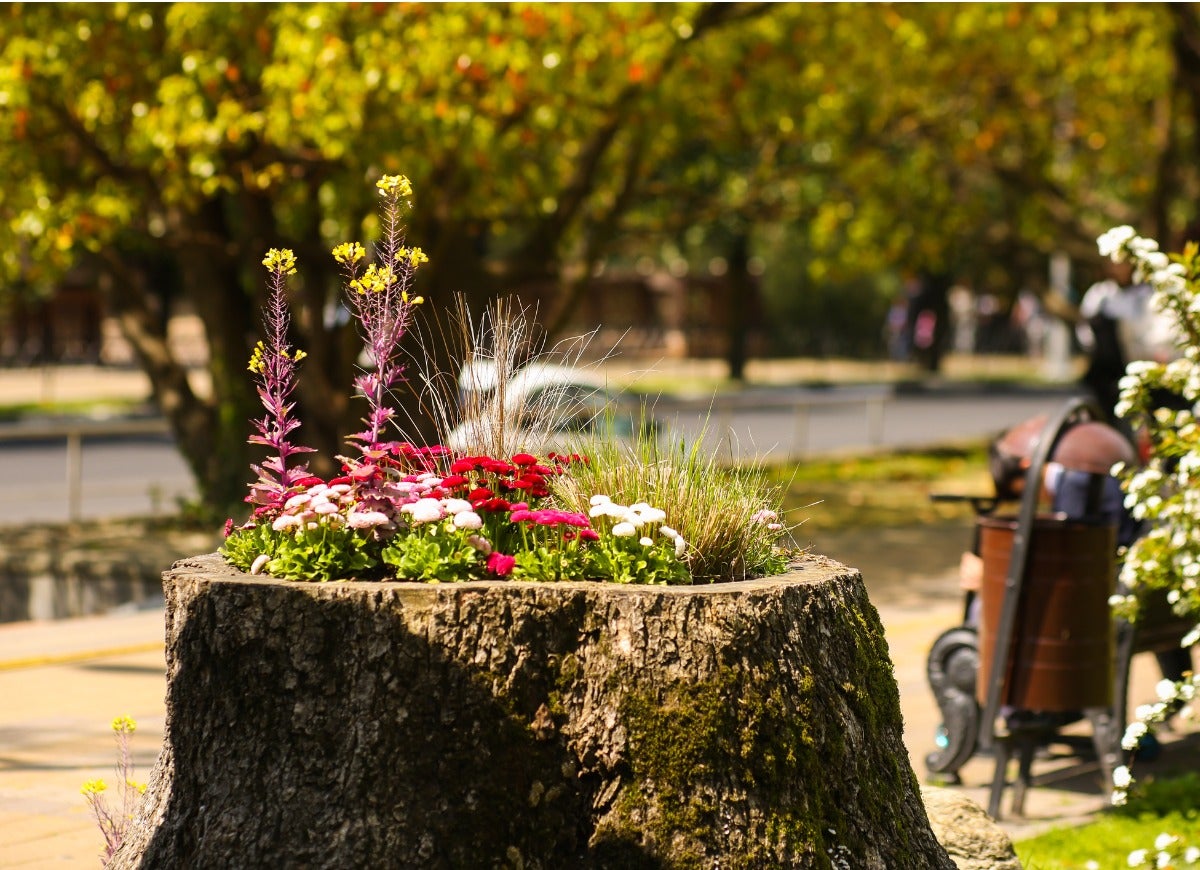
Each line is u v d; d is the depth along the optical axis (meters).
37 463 22.03
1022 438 6.55
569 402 4.42
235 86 11.98
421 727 3.47
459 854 3.44
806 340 57.28
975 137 20.64
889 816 3.83
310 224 13.71
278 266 4.11
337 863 3.41
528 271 13.69
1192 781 6.47
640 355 55.72
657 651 3.51
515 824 3.47
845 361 56.91
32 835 5.16
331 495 3.83
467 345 4.40
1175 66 19.02
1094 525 6.08
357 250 4.00
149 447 24.78
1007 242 23.44
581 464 4.30
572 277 15.19
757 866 3.47
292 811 3.47
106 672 8.29
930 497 6.74
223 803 3.53
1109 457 6.30
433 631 3.49
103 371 47.50
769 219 19.27
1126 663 6.31
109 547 13.15
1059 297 24.81
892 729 4.01
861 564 12.59
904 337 57.44
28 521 15.45
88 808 5.51
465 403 4.33
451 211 12.39
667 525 4.02
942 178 21.70
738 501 4.18
